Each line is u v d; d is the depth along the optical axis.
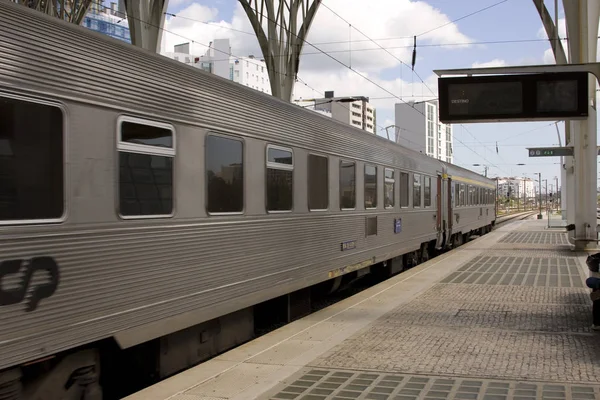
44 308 4.22
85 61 4.71
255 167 7.48
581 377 5.67
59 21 4.48
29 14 4.22
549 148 22.00
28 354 4.08
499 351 6.74
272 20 24.66
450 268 15.83
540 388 5.33
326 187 9.96
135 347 5.99
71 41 4.58
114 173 4.97
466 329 8.02
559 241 26.30
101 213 4.81
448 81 12.74
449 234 21.14
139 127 5.30
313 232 9.34
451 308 9.72
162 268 5.55
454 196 22.14
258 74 108.88
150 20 19.44
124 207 5.08
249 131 7.32
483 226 32.41
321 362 6.36
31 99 4.21
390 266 14.70
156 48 19.55
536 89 12.45
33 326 4.13
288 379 5.70
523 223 47.31
